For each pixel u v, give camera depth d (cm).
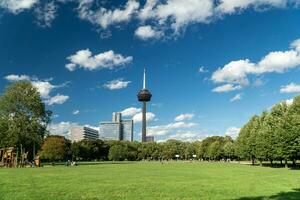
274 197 3847
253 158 16462
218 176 7619
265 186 5131
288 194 4122
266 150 13075
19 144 14350
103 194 4150
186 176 7644
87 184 5488
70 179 6569
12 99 14088
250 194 4131
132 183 5725
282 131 11556
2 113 14125
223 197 3869
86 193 4244
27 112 14350
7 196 3881
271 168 12000
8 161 13600
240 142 17475
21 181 6006
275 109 13738
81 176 7506
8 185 5225
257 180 6338
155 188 4884
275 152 12612
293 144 11306
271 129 12988
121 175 7969
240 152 17138
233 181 6141
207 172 9331
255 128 15075
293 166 12444
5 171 9644
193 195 4059
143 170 10638
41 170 10356
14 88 14250
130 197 3884
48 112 14838
